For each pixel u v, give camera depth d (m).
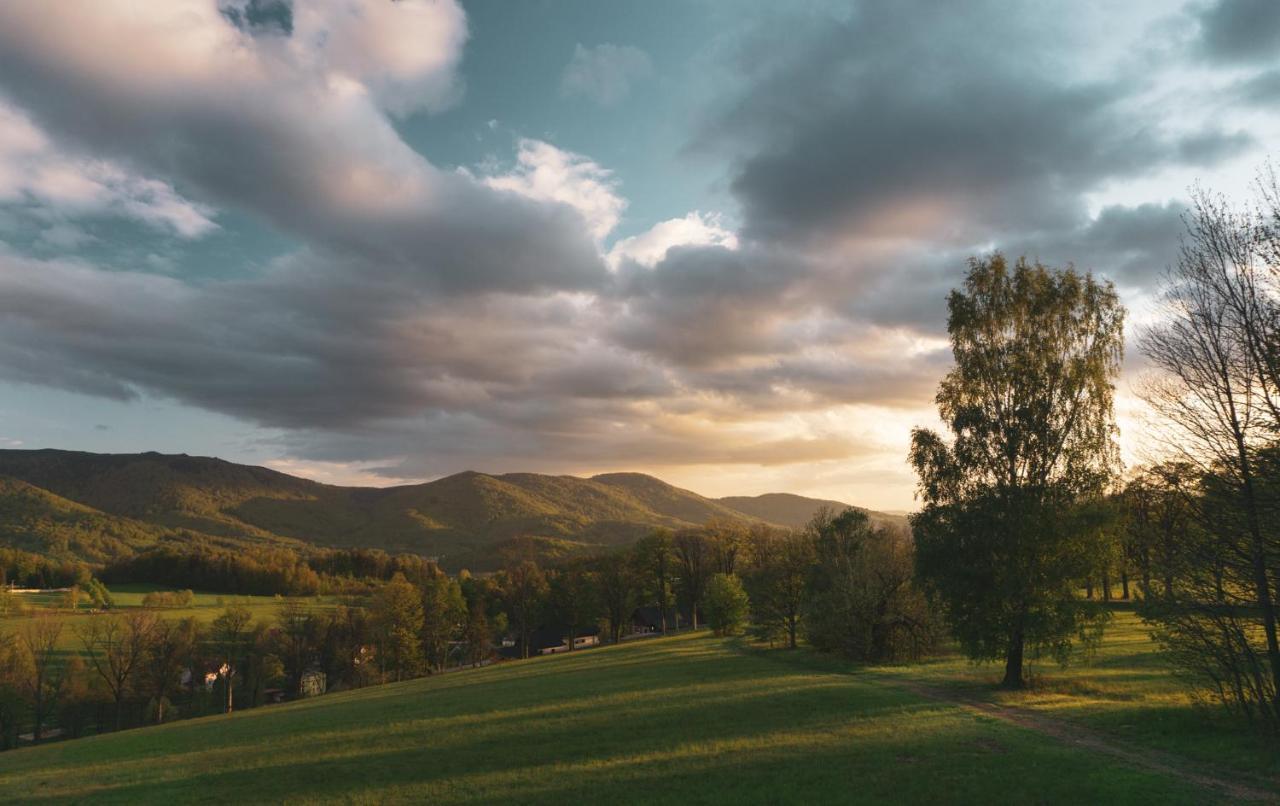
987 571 36.34
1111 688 34.50
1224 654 24.64
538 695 46.78
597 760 25.97
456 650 144.75
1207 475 24.61
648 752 26.72
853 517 80.94
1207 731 24.20
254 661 105.62
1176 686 33.78
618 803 20.55
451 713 41.28
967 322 40.72
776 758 24.42
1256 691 23.89
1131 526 29.17
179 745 39.34
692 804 20.03
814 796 19.91
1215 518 24.34
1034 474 37.50
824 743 26.23
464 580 188.12
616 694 43.75
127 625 91.25
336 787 24.83
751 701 37.16
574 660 84.06
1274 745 21.77
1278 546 22.92
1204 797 17.69
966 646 38.12
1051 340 39.00
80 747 44.50
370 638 115.06
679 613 158.38
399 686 78.75
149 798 25.30
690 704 37.44
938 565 38.09
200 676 100.81
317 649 117.44
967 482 38.94
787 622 75.94
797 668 54.28
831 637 60.03
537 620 144.00
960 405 40.53
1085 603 35.59
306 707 61.38
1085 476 36.53
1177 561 25.28
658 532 138.88
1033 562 36.22
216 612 140.75
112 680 89.12
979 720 28.81
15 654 84.25
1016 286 40.25
